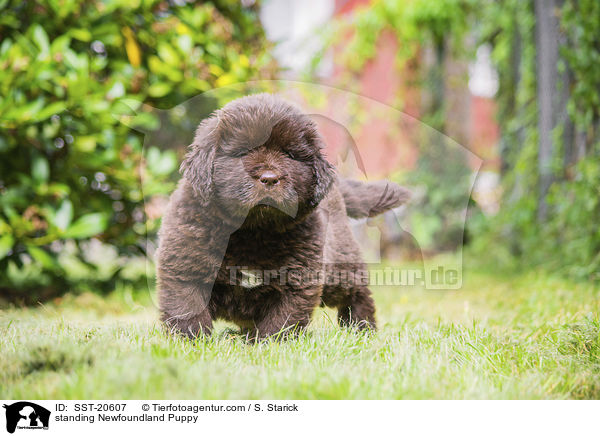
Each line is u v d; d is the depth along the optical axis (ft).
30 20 6.15
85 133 5.99
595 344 4.41
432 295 6.47
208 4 6.79
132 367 3.81
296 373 3.89
